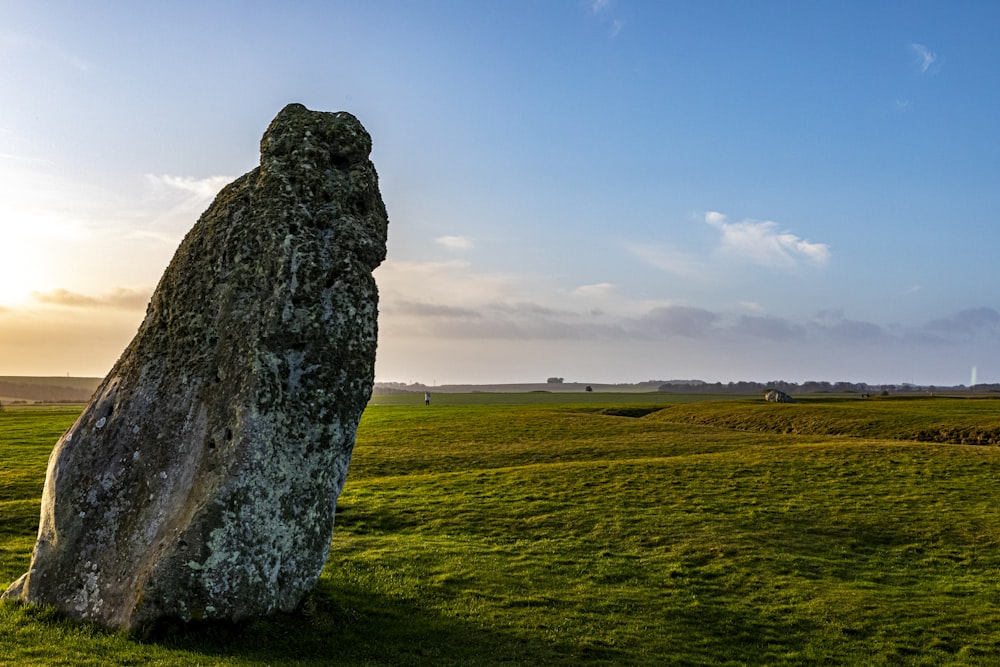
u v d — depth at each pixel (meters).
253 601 15.16
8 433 60.97
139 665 12.66
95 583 15.46
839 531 28.83
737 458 43.41
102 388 17.67
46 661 12.48
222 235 17.31
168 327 17.34
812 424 66.88
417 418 79.19
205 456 15.52
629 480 37.59
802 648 18.48
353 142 18.38
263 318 15.98
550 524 29.95
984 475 37.78
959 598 22.00
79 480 16.36
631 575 23.84
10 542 25.47
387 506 32.81
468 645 17.31
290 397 15.99
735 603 21.41
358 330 16.67
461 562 24.39
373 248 17.66
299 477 16.03
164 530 15.20
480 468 46.19
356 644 16.12
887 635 19.30
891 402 93.75
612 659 17.17
